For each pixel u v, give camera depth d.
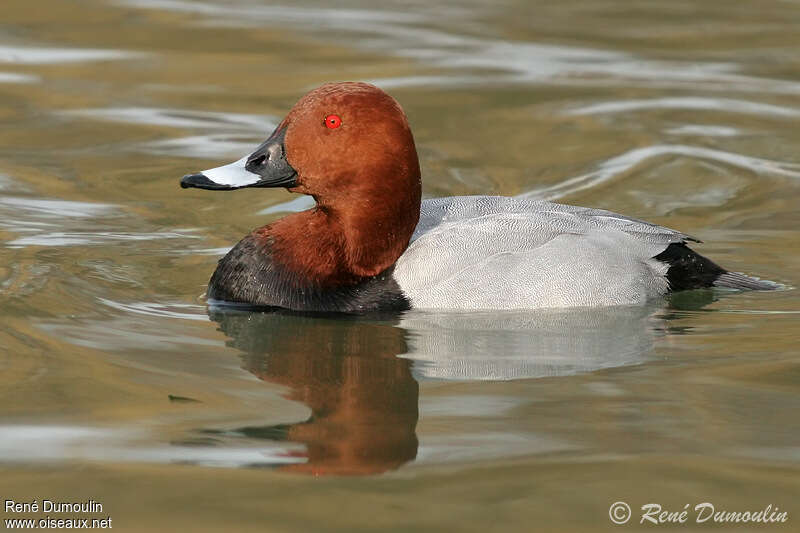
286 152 10.14
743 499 6.56
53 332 9.34
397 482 6.75
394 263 10.39
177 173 14.17
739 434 7.44
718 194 13.90
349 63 18.08
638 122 16.06
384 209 10.19
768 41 19.88
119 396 8.02
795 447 7.25
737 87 17.56
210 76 17.41
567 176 14.38
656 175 14.40
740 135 15.70
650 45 19.55
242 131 15.47
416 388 8.36
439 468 6.95
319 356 9.09
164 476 6.79
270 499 6.53
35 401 7.87
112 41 18.72
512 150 15.10
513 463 7.00
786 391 8.21
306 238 10.37
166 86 16.95
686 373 8.64
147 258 11.62
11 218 12.45
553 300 10.16
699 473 6.88
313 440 7.35
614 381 8.48
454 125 15.83
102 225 12.49
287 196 13.89
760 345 9.32
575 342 9.45
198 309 10.27
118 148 14.83
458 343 9.43
